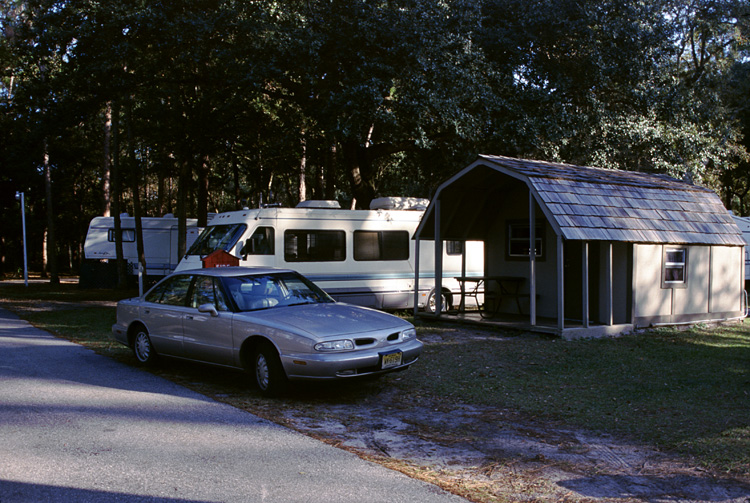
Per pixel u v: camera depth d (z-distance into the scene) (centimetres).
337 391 739
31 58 1798
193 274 834
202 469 459
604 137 1938
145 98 2275
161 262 2659
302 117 2147
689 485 438
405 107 1659
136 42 1728
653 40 1867
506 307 1460
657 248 1262
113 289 2497
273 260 1399
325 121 1739
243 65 1678
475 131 1791
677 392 725
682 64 3014
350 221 1512
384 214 1566
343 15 1691
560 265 1120
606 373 838
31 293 2292
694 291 1327
